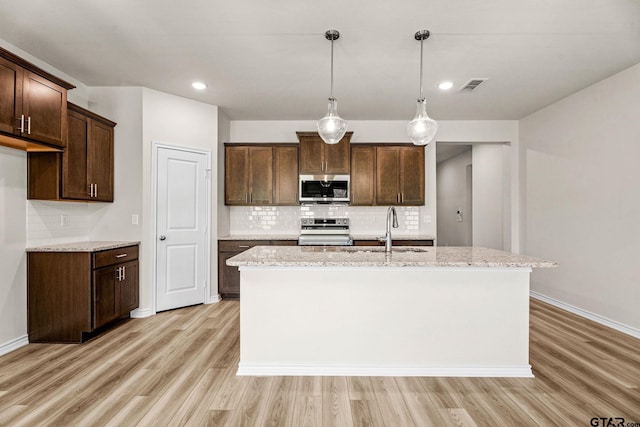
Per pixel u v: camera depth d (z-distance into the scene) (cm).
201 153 416
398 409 198
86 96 364
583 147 369
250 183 465
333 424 184
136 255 358
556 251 411
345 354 242
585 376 237
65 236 334
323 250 282
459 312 241
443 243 837
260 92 383
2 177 271
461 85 360
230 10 231
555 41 270
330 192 461
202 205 418
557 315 375
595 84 354
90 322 292
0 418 187
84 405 200
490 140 495
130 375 237
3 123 234
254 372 240
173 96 392
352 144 470
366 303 242
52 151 292
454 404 204
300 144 461
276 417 190
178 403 203
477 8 228
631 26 248
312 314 242
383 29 254
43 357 264
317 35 263
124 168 367
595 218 353
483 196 607
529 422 185
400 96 395
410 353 242
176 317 365
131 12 233
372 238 454
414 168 472
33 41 273
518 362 240
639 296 306
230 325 340
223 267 435
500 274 242
